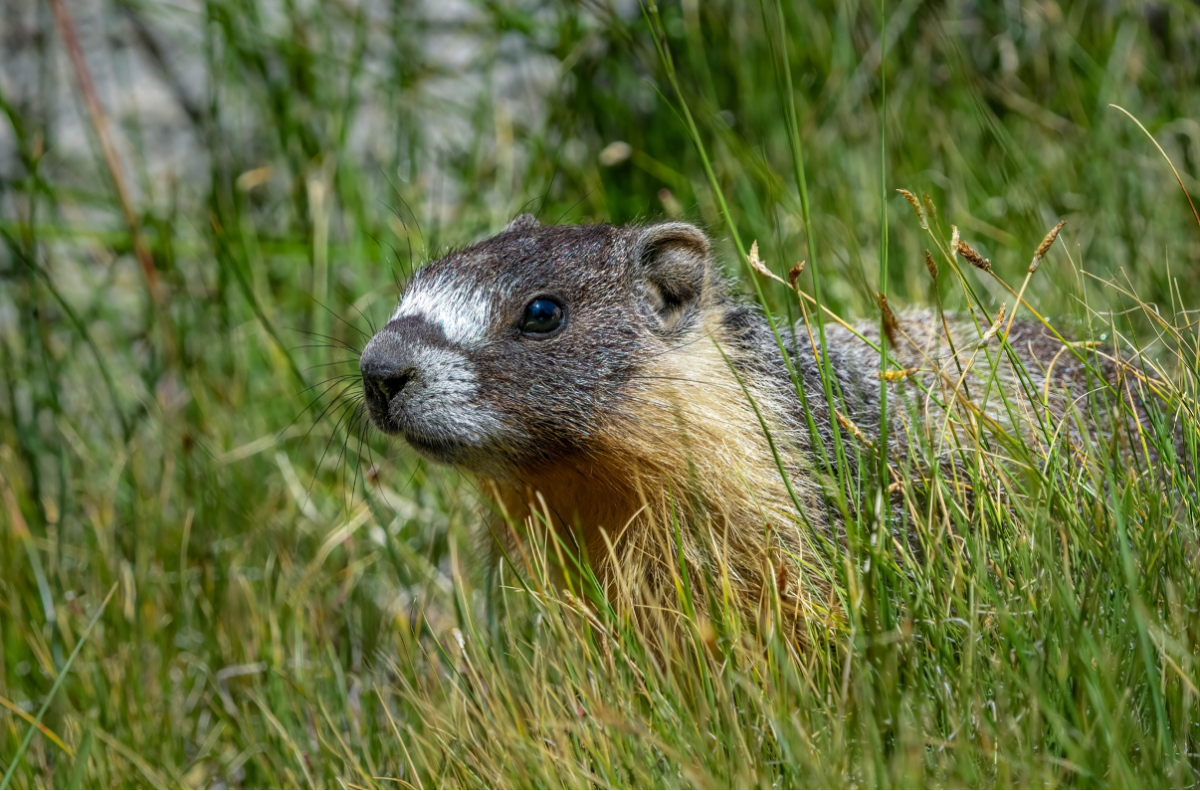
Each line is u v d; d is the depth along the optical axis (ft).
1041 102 53.31
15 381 49.06
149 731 33.65
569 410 31.42
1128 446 31.37
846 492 30.35
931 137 51.65
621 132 54.75
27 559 40.14
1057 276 40.40
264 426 47.65
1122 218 46.80
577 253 33.01
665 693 26.00
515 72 59.88
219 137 53.11
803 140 51.11
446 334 31.37
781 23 27.78
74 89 60.75
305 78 55.16
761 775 23.17
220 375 49.67
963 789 20.42
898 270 47.80
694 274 33.19
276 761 32.14
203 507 42.32
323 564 41.06
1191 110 50.42
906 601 25.45
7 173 59.82
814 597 28.78
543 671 27.45
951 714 23.17
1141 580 24.38
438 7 60.59
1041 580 25.22
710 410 31.30
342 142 52.54
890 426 32.58
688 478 30.94
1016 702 22.88
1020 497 27.43
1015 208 47.32
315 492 44.29
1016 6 54.80
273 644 34.99
